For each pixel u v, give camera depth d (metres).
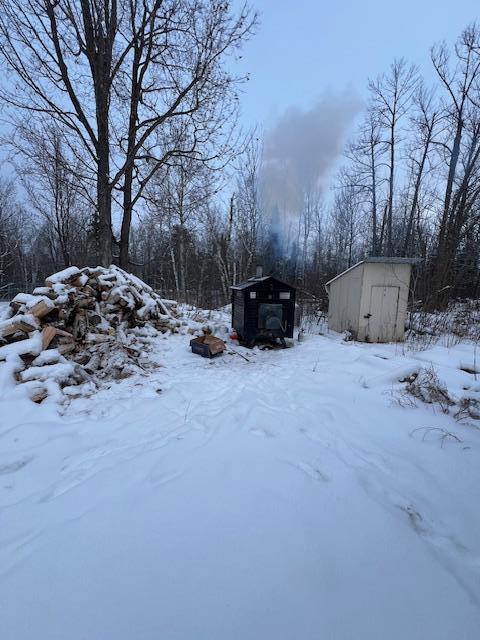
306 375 5.42
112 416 3.74
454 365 5.70
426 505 2.24
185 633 1.27
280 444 3.03
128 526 1.89
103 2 9.05
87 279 6.73
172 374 5.44
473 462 2.78
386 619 1.36
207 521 1.93
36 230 27.64
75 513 2.05
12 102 8.96
